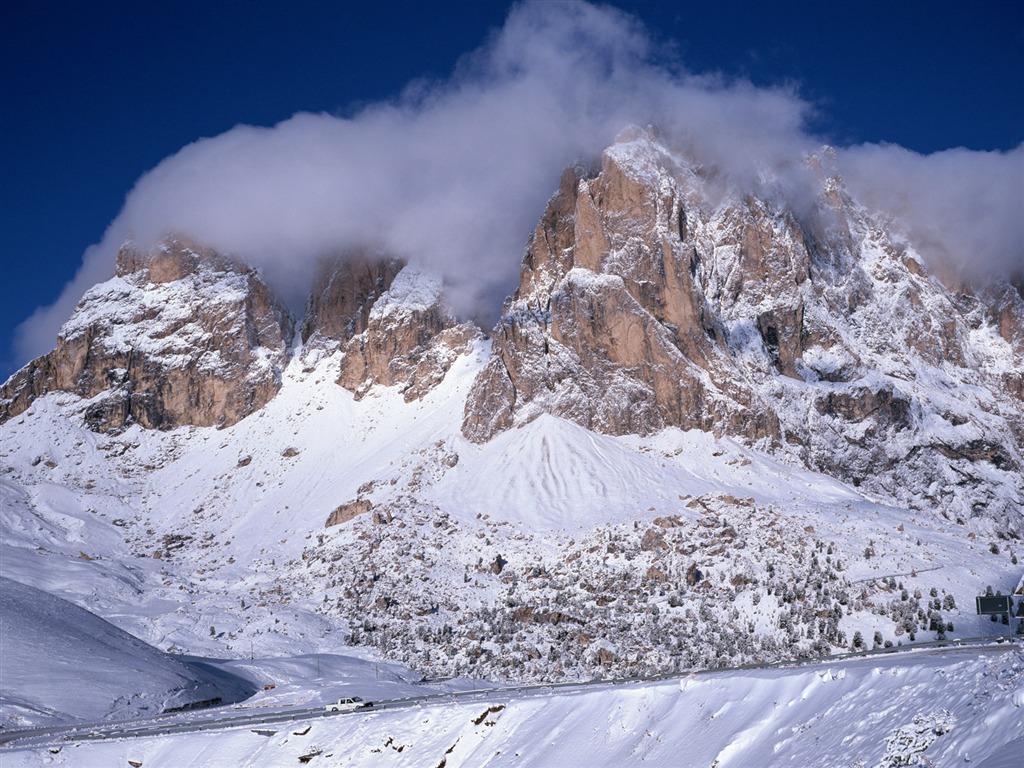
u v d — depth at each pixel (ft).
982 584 650.43
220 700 536.01
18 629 538.88
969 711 223.92
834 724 255.29
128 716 483.51
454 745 345.51
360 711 400.67
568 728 323.57
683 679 313.32
